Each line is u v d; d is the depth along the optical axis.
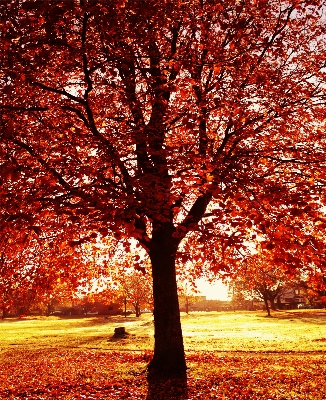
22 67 7.41
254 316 61.06
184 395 9.06
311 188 8.12
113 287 15.88
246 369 11.75
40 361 16.62
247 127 10.97
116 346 22.50
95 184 8.30
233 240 6.31
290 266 6.28
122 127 9.59
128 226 6.33
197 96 10.01
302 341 22.64
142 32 8.16
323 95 11.30
